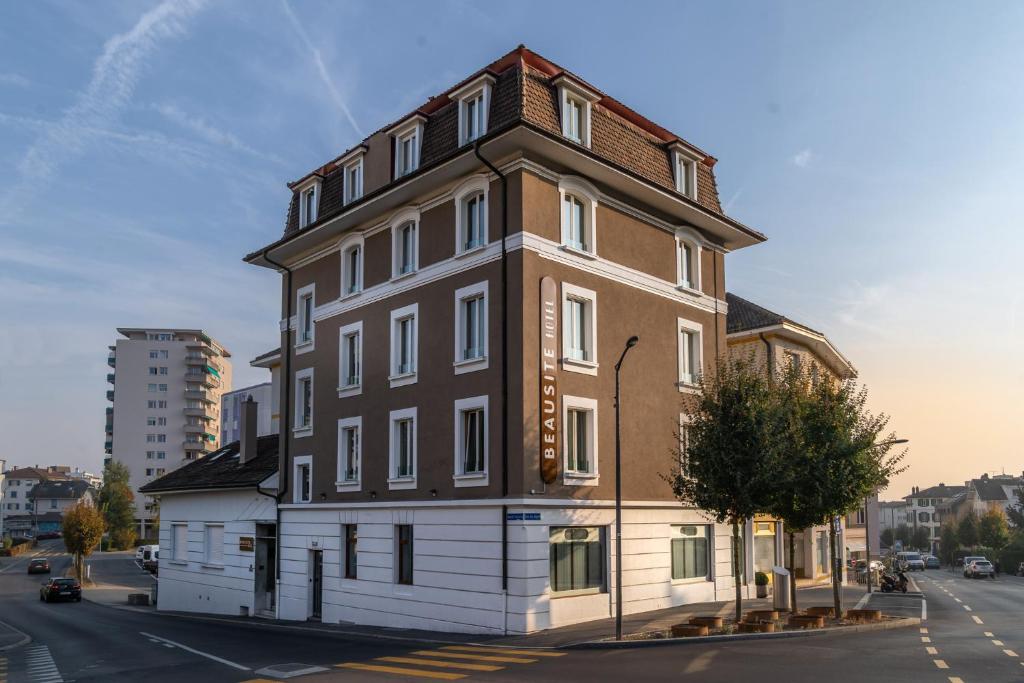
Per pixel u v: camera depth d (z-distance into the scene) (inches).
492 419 875.4
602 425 937.5
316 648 782.5
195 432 4729.3
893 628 836.0
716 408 830.5
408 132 1040.2
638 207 1039.0
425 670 605.3
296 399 1228.5
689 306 1107.3
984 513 3909.9
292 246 1219.9
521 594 810.8
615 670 572.7
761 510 836.6
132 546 4311.0
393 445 1010.7
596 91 960.3
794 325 1417.3
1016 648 665.0
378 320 1066.7
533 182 894.4
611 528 925.2
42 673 693.9
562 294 909.8
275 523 1254.9
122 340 4726.9
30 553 4215.1
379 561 1005.2
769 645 683.4
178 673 647.8
